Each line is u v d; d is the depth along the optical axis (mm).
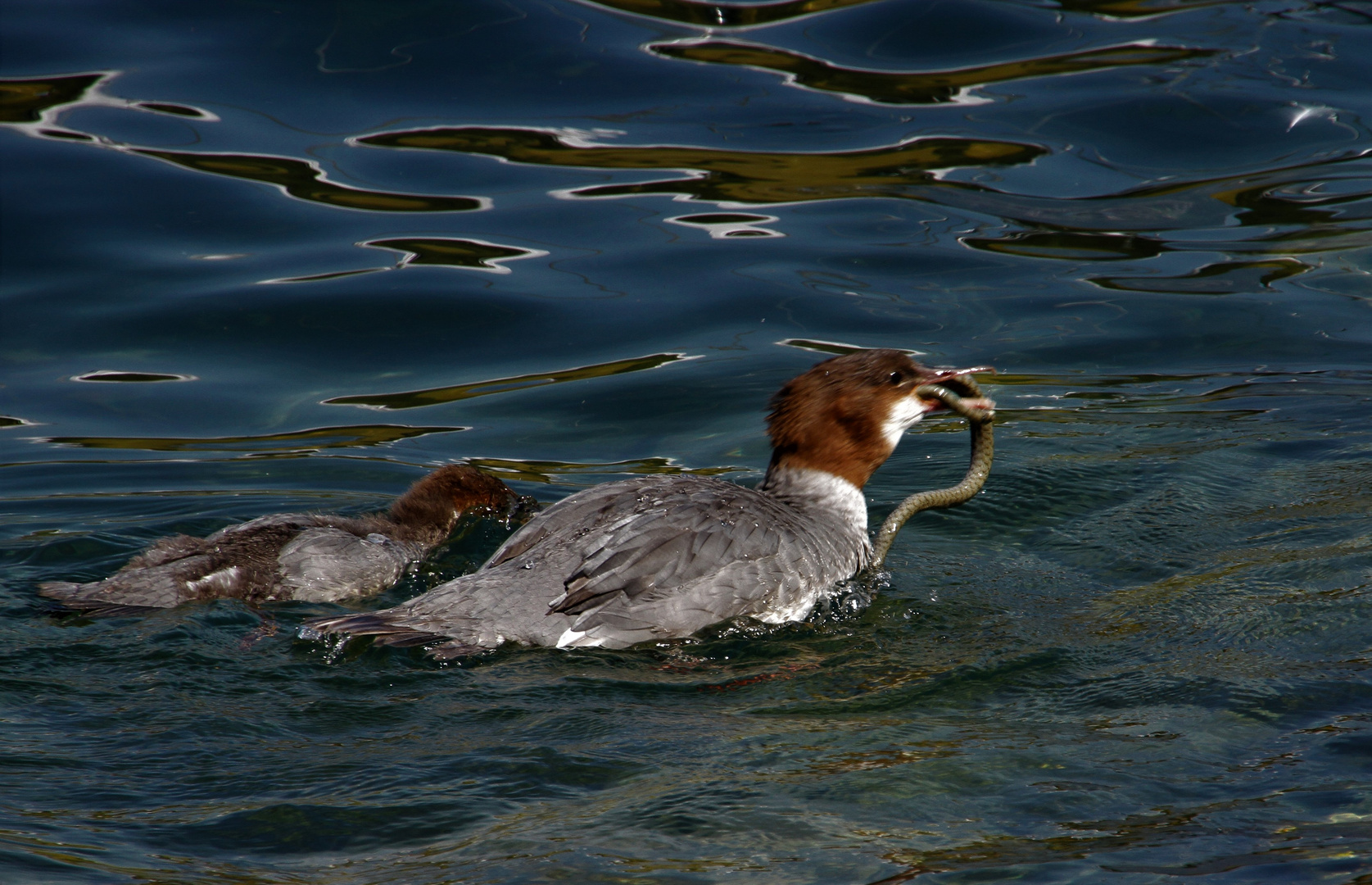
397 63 18656
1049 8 20906
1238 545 10469
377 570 10758
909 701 7980
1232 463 12086
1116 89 18938
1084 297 15328
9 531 11102
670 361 14109
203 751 7371
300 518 10953
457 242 16062
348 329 14578
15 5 19062
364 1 19797
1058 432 13016
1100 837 6055
